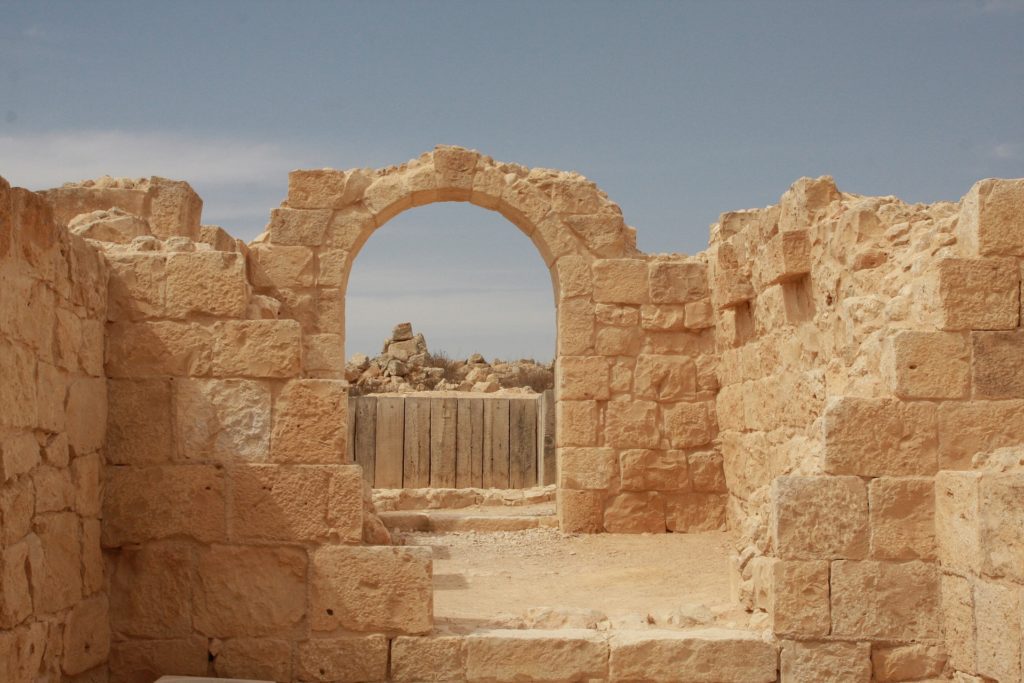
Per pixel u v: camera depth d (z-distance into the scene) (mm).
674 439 13016
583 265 13172
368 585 7117
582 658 6918
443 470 17078
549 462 16344
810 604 6902
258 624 7121
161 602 7156
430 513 14031
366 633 7102
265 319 7605
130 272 7375
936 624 6871
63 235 6480
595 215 13273
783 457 10219
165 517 7199
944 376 7023
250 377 7305
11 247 5641
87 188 12258
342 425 7285
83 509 6801
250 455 7246
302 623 7125
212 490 7223
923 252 7762
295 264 13203
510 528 13273
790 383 10039
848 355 8312
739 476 12117
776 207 10609
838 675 6852
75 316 6668
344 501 7203
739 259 11750
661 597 9234
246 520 7195
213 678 6781
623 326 13109
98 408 7098
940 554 6891
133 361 7312
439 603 8930
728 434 12570
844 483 6969
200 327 7344
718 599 8953
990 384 7008
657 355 13109
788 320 10156
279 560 7164
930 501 6953
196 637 7129
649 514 12930
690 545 12070
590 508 12898
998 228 7098
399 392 25469
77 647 6586
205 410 7277
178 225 12281
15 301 5691
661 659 6887
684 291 13125
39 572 6004
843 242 8898
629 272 13133
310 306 13172
